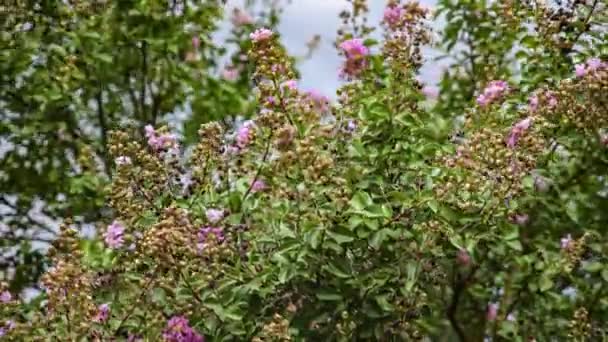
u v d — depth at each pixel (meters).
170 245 2.80
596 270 3.06
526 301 3.07
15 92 3.93
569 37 3.42
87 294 2.88
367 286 2.84
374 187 2.92
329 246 2.81
